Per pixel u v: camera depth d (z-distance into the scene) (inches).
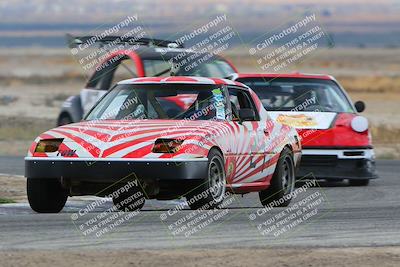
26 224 953.5
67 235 886.4
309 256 783.1
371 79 7377.0
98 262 752.3
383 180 1608.0
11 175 1553.9
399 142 2402.8
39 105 3954.2
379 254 795.4
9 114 3326.8
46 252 786.8
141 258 767.1
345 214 1077.1
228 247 826.8
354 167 1509.6
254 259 768.3
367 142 1529.3
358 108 1644.9
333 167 1503.4
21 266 735.1
